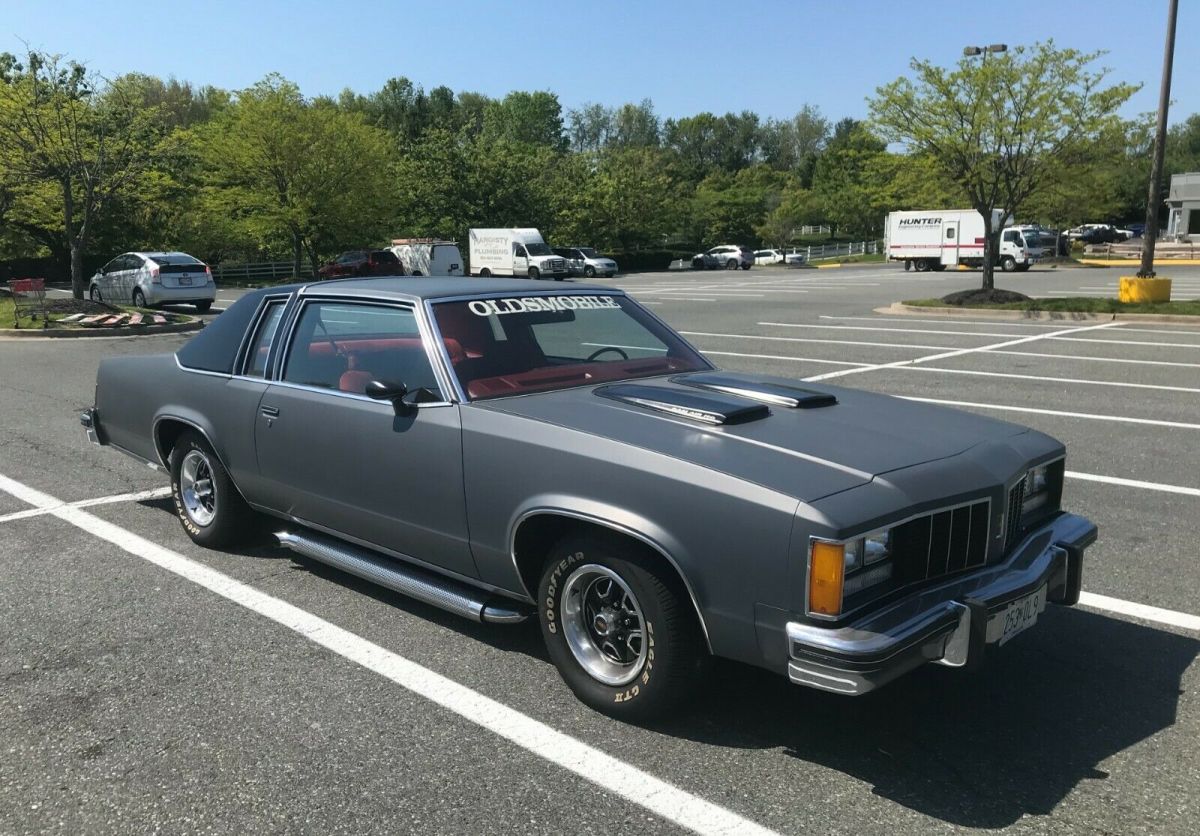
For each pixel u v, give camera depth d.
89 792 3.01
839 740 3.29
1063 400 10.05
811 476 2.99
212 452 5.09
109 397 5.86
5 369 12.93
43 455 7.83
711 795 2.96
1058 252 50.34
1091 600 4.57
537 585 3.70
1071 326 18.12
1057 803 2.91
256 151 37.81
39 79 18.92
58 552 5.34
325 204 39.28
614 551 3.24
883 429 3.50
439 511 3.80
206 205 39.91
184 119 77.69
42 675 3.82
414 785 3.03
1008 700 3.58
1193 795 2.96
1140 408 9.53
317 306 4.59
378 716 3.47
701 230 86.69
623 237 64.75
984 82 20.23
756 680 3.74
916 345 15.27
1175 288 29.09
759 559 2.89
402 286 4.40
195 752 3.24
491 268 46.91
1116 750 3.23
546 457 3.39
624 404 3.71
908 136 21.58
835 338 16.42
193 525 5.39
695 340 16.19
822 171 100.94
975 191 22.00
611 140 132.62
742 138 145.00
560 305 4.50
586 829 2.79
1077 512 6.02
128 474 7.20
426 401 3.85
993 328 17.94
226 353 4.98
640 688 3.29
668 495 3.07
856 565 2.83
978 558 3.20
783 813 2.87
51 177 19.55
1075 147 20.58
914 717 3.46
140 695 3.65
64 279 42.84
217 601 4.60
